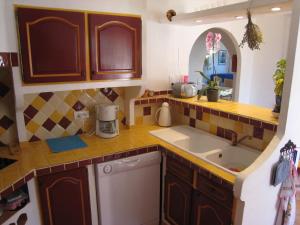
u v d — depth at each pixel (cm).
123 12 192
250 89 341
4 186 137
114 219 200
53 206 171
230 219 154
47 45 167
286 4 146
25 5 156
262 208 158
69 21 172
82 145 199
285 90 149
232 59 329
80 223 185
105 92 231
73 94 216
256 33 166
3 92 189
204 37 441
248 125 192
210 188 165
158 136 222
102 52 188
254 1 154
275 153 153
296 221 238
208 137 219
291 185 169
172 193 204
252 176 142
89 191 185
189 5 251
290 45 142
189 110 249
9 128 197
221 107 210
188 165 176
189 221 190
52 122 211
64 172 170
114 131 220
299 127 162
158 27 242
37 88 170
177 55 260
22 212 155
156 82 253
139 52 206
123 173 195
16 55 158
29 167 161
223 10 175
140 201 210
